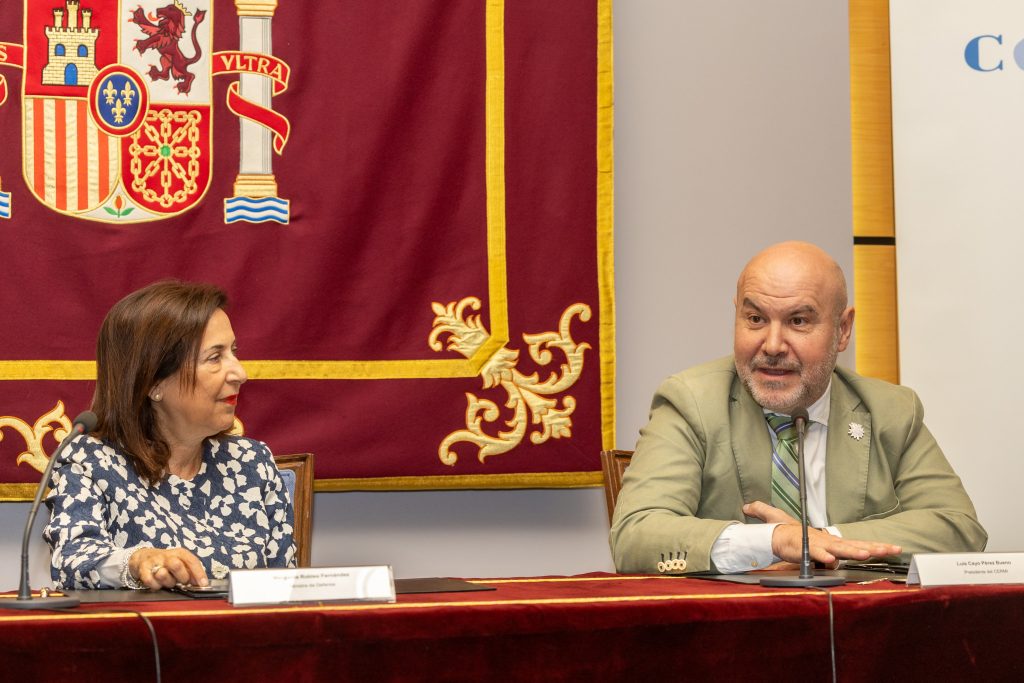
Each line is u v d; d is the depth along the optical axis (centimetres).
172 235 425
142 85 425
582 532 466
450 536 457
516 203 450
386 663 192
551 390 448
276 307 430
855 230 499
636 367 477
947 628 225
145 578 238
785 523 286
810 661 214
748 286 336
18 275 413
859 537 303
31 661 179
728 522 288
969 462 440
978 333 441
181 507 304
